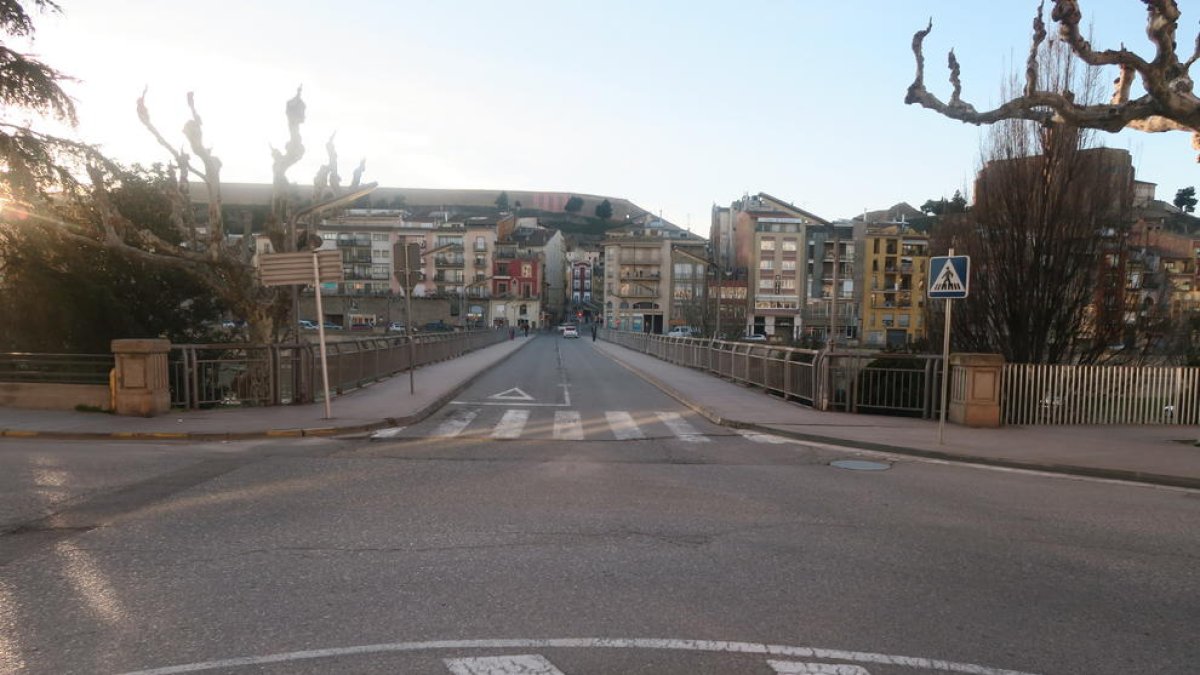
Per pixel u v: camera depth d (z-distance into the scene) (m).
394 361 22.36
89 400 12.91
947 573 5.18
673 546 5.71
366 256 107.69
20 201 18.91
